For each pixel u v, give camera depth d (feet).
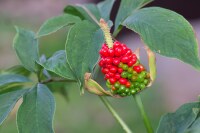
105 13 1.96
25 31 1.85
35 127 1.56
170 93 4.93
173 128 1.67
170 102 4.78
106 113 4.78
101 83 2.99
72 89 4.91
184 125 1.65
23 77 1.87
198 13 5.03
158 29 1.53
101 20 1.58
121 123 1.76
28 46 1.81
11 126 3.91
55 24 1.74
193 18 5.12
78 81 1.52
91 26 1.62
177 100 4.82
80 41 1.57
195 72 5.08
